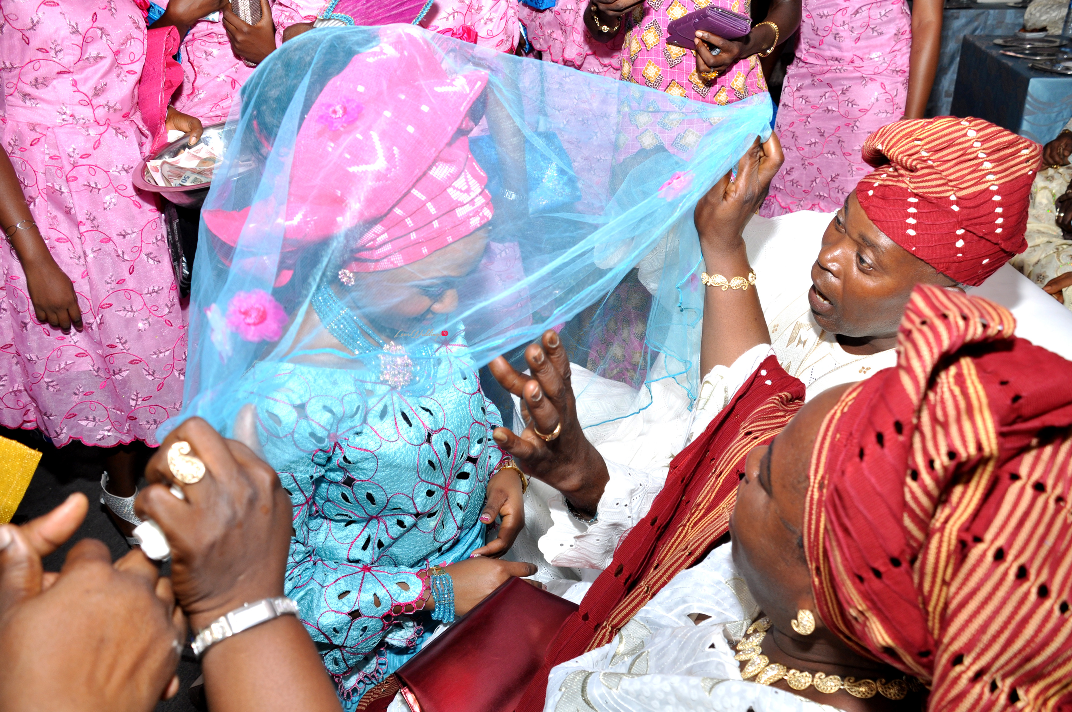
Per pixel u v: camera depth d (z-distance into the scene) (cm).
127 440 235
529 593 121
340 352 111
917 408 58
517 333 129
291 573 130
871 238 121
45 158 208
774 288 173
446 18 220
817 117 296
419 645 146
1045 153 312
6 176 204
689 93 228
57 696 55
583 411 158
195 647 67
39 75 202
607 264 130
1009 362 60
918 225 117
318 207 104
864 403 63
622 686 87
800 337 157
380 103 106
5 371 234
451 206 109
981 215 115
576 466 122
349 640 130
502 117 121
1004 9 421
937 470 57
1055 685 58
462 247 112
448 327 121
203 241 110
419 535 137
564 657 108
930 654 62
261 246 104
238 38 234
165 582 66
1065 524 57
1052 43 383
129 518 236
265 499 69
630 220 128
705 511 112
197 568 65
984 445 56
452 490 137
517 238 124
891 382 60
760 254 177
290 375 108
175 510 63
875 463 59
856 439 61
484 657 111
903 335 61
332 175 104
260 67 108
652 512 115
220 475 66
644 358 157
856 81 281
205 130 215
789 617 76
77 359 227
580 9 262
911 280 122
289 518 72
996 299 160
